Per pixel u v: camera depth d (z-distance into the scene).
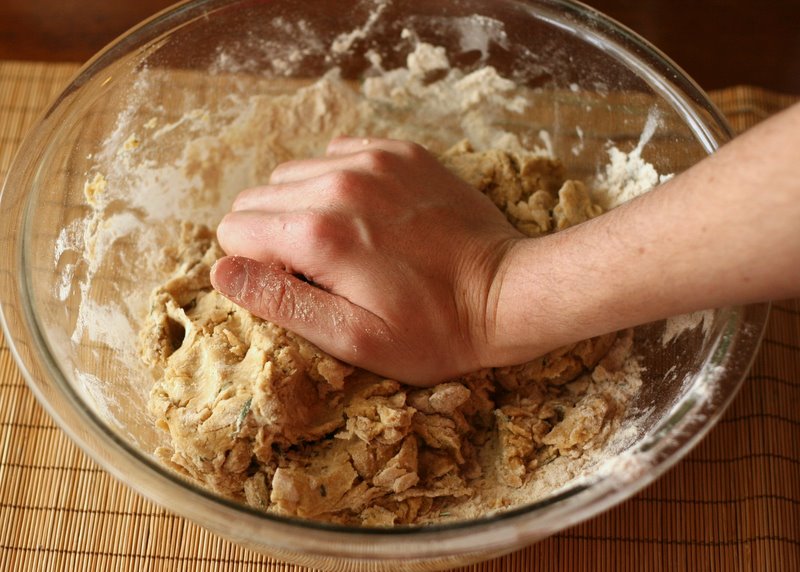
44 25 0.70
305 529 0.42
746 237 0.39
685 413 0.44
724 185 0.40
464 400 0.50
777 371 0.58
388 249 0.50
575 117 0.60
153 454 0.48
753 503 0.54
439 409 0.50
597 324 0.46
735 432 0.56
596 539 0.53
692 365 0.48
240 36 0.58
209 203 0.61
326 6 0.58
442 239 0.50
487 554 0.44
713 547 0.53
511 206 0.57
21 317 0.47
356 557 0.42
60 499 0.53
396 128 0.63
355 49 0.61
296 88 0.62
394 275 0.49
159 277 0.57
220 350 0.50
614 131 0.58
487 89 0.62
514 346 0.49
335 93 0.63
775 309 0.60
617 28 0.56
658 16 0.72
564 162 0.61
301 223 0.50
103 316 0.53
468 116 0.63
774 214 0.39
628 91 0.57
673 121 0.54
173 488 0.43
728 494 0.54
